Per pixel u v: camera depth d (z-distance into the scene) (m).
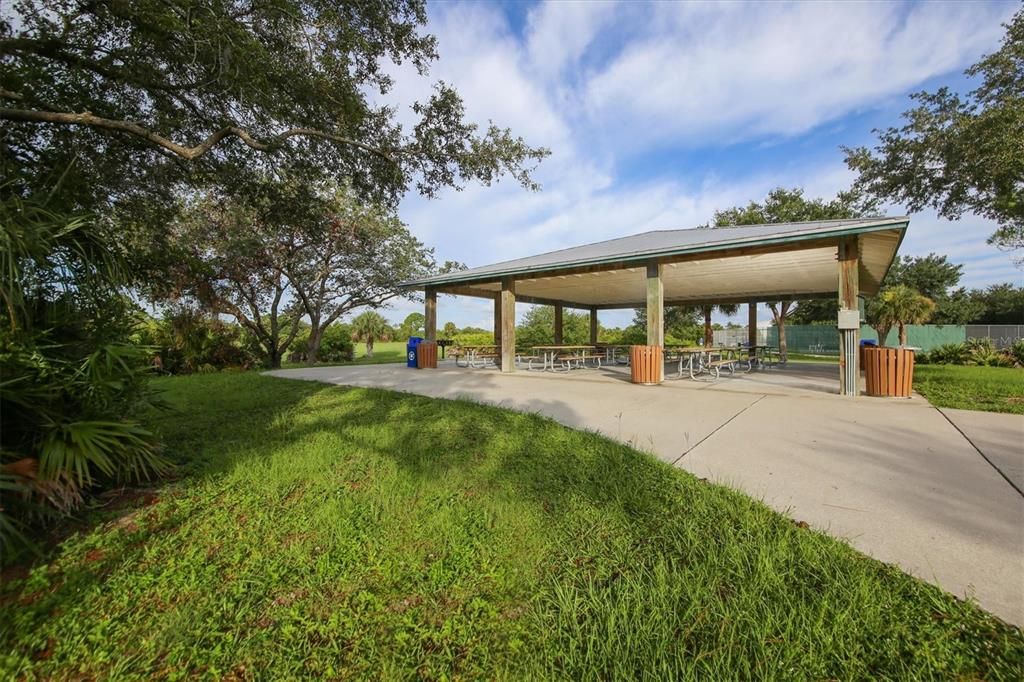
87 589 1.94
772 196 20.11
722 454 3.79
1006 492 2.81
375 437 4.46
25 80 3.85
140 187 5.40
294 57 4.62
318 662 1.52
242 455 3.85
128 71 4.30
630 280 12.15
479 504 2.79
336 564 2.13
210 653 1.57
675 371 12.44
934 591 1.75
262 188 6.20
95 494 3.03
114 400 3.19
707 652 1.49
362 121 5.51
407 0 4.76
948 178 9.36
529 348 14.30
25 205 2.85
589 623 1.67
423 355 13.12
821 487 2.95
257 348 16.16
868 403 6.23
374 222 16.55
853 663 1.42
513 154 5.96
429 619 1.74
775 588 1.82
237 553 2.26
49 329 2.85
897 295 15.88
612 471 3.34
